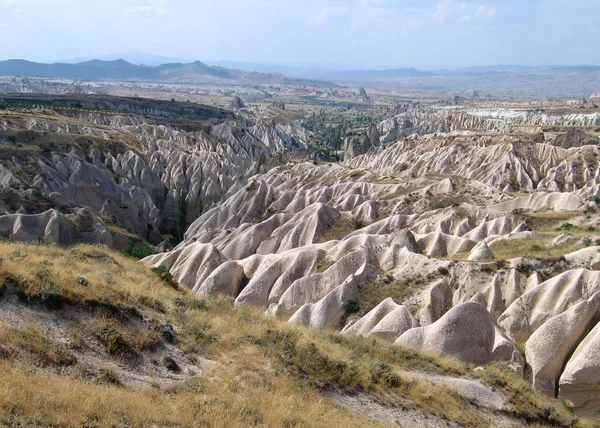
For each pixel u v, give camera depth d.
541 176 113.31
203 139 152.62
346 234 63.56
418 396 21.84
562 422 23.78
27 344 16.64
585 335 28.11
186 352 20.50
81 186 85.62
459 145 127.69
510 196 73.06
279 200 81.88
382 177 95.38
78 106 188.12
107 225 70.00
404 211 70.88
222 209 83.06
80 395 14.40
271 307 41.19
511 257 40.72
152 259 51.91
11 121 115.88
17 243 28.98
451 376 25.14
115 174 103.75
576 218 57.09
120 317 20.52
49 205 69.56
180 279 46.31
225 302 29.23
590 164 112.19
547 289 33.34
